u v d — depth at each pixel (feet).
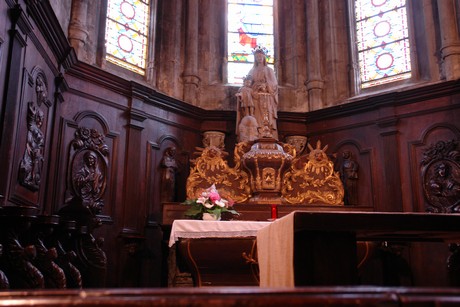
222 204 19.33
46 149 20.35
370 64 29.94
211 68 30.94
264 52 27.78
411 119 25.54
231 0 32.76
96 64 25.46
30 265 10.93
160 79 28.94
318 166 24.81
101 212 22.89
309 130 29.40
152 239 24.54
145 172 25.17
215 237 16.47
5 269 10.93
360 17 31.07
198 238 16.48
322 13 31.78
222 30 31.99
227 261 16.57
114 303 2.72
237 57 31.94
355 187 26.45
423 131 24.97
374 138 26.61
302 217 7.16
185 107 27.81
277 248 8.13
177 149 27.25
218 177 24.27
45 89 19.66
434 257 22.93
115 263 22.89
